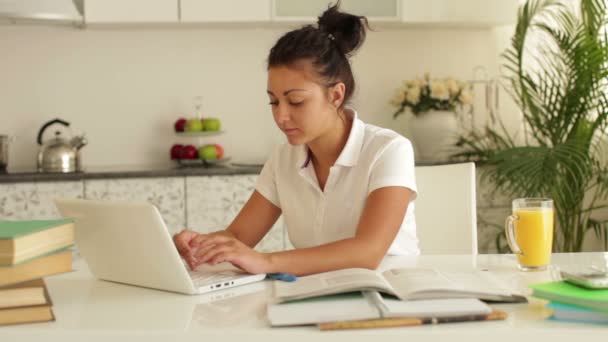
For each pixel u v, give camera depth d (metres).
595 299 1.19
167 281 1.49
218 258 1.55
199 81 4.16
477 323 1.20
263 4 3.87
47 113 4.08
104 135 4.12
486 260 1.76
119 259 1.56
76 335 1.22
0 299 1.26
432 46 4.27
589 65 3.58
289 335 1.18
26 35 4.05
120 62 4.11
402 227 1.94
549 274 1.59
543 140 4.18
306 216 1.96
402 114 4.26
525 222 1.62
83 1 3.80
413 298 1.28
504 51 4.31
